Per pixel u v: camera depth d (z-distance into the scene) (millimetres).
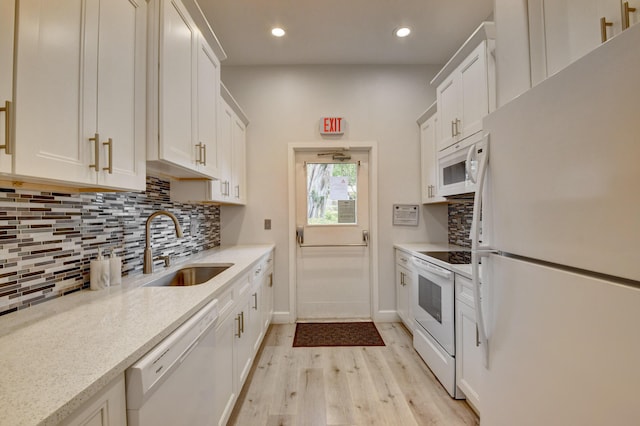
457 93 2139
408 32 2574
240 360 1720
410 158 3133
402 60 3051
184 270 1872
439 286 1976
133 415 687
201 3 2197
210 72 1829
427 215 3133
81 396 547
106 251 1430
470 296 1622
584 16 786
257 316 2215
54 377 591
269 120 3117
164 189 1979
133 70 1168
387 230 3121
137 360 712
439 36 2637
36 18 755
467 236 2729
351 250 3199
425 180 2971
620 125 552
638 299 529
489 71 1779
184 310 987
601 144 592
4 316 939
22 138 715
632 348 539
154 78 1258
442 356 1930
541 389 761
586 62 625
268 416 1659
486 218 1040
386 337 2717
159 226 1914
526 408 818
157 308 1011
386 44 2758
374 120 3131
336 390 1902
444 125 2379
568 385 675
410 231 3129
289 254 3082
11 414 488
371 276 3156
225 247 2854
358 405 1753
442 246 2865
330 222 3199
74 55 881
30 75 738
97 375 599
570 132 667
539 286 768
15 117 697
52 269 1128
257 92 3117
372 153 3117
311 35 2602
